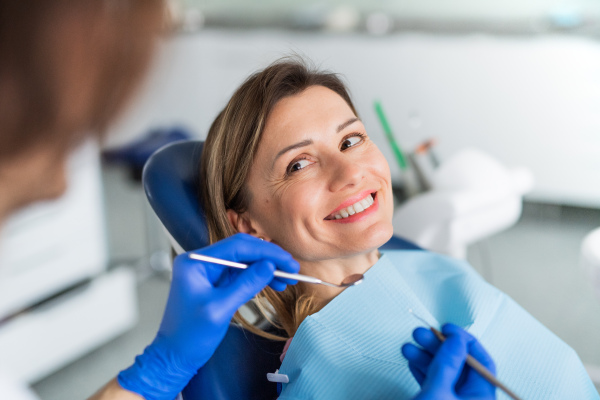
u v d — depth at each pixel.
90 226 2.21
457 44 3.25
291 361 0.87
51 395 1.98
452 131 3.38
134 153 2.56
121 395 0.79
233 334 0.99
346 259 0.97
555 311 2.41
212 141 1.03
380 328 0.91
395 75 3.42
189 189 1.12
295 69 0.98
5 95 0.29
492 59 3.20
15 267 1.95
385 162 0.96
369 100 3.51
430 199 1.69
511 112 3.23
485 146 3.33
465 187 1.78
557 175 3.22
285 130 0.93
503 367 0.92
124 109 0.32
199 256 0.76
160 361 0.80
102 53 0.30
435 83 3.35
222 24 4.07
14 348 1.89
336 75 1.04
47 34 0.28
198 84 3.88
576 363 0.98
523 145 3.25
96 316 2.16
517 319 1.00
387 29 3.60
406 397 0.82
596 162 3.12
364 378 0.84
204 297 0.78
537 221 3.28
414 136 3.46
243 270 0.81
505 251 2.96
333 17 3.79
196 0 4.27
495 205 1.76
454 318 0.98
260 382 0.97
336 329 0.89
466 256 2.92
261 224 0.99
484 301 1.00
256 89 0.96
